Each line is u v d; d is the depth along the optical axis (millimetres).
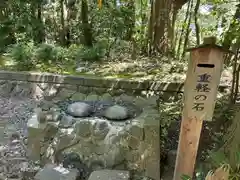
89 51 4688
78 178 3027
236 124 2410
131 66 4461
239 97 3697
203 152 3125
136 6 5289
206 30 4684
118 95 4008
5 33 5008
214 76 2291
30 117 3512
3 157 3232
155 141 3164
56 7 5637
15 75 4141
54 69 4309
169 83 3957
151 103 3732
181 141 2516
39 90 4141
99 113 3451
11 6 5008
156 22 4773
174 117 3689
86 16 5262
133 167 3168
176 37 5105
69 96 4004
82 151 3201
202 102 2350
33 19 4992
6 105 3994
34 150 3244
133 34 5078
